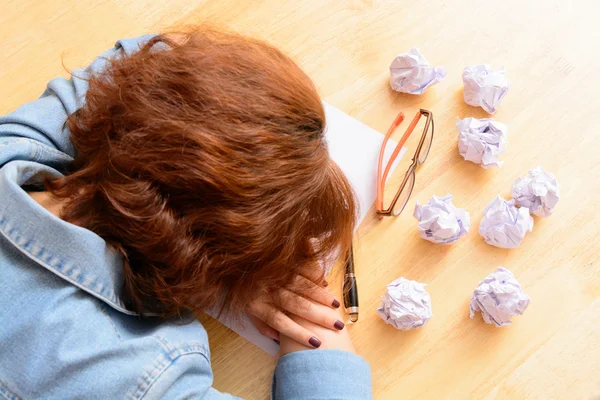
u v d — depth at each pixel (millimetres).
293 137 390
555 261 629
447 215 602
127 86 410
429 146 649
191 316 522
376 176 644
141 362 445
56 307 433
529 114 662
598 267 628
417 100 664
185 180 375
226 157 372
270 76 403
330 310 582
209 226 394
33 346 422
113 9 665
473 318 613
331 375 537
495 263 627
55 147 523
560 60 675
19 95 645
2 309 428
